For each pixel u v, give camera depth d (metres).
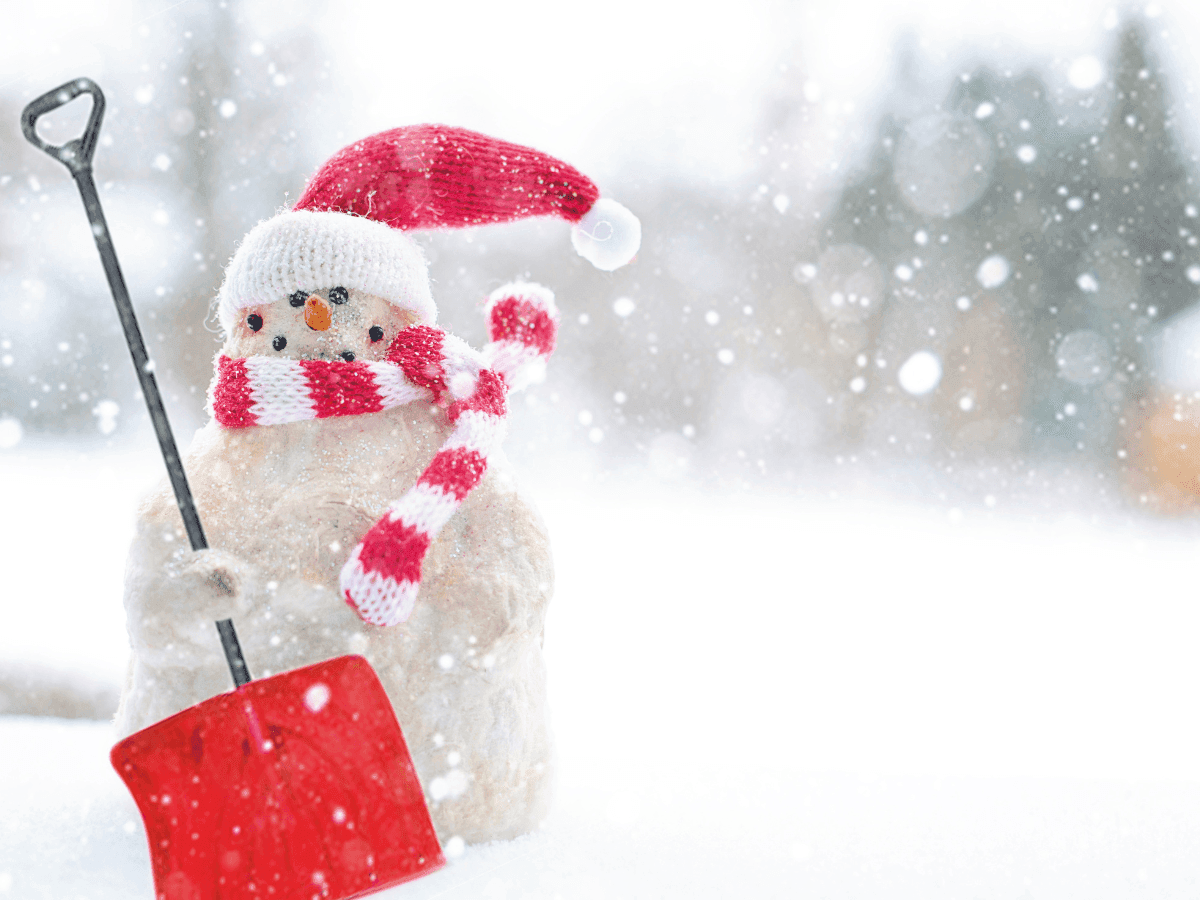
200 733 0.61
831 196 3.65
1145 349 3.45
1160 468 3.26
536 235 3.36
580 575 1.91
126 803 0.69
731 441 3.52
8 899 0.62
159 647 0.63
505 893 0.63
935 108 3.59
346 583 0.63
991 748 0.89
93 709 1.06
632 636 1.39
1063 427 3.50
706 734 0.89
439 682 0.64
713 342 3.56
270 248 0.65
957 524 2.84
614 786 0.75
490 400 0.67
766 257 3.61
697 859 0.67
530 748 0.67
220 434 0.66
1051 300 3.54
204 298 2.23
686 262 3.56
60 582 1.51
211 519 0.64
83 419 2.36
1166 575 2.13
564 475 3.35
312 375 0.64
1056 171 3.51
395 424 0.66
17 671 1.12
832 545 2.41
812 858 0.67
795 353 3.60
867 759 0.84
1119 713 1.04
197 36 2.11
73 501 2.07
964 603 1.77
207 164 2.20
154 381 0.62
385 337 0.67
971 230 3.60
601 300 3.50
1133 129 3.31
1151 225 3.43
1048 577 2.07
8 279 1.92
